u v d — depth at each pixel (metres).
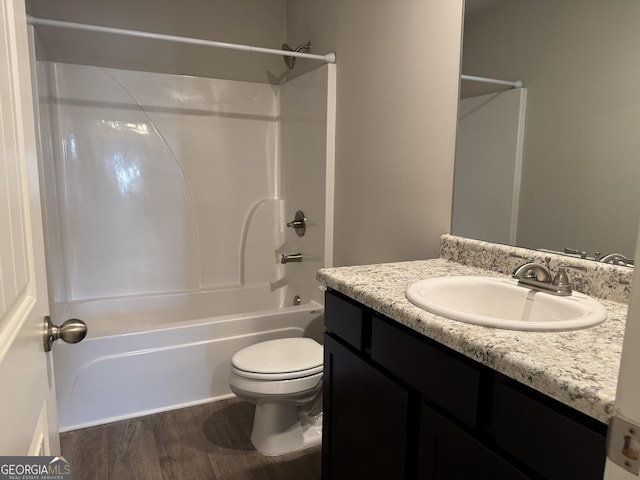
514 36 1.34
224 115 2.92
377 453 1.17
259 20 2.95
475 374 0.84
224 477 1.69
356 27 2.09
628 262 1.09
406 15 1.75
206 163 2.90
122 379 2.04
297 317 2.38
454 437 0.90
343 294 1.34
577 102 1.19
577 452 0.66
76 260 2.63
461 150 1.54
